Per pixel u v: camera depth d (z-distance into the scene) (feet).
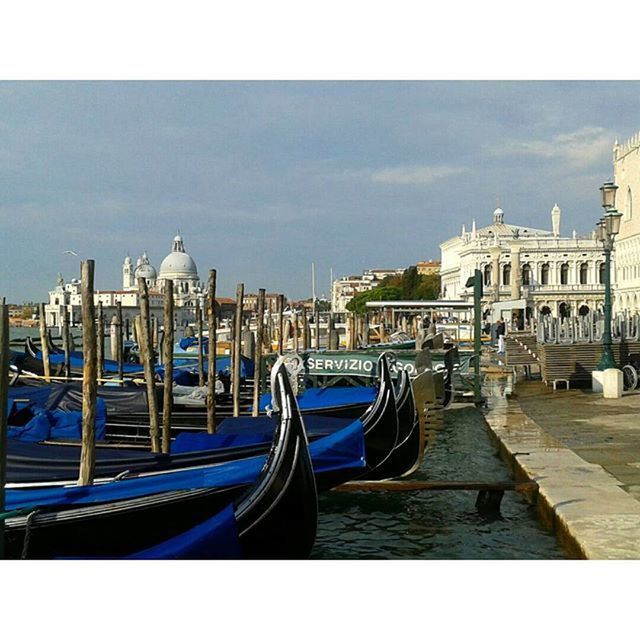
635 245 223.71
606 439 42.37
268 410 43.24
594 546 23.54
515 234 290.56
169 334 35.70
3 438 18.11
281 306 78.84
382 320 137.90
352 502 36.73
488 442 50.03
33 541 21.49
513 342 74.84
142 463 27.94
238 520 21.81
